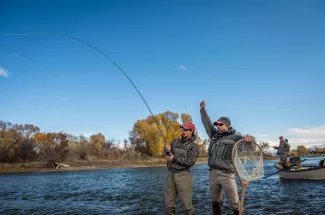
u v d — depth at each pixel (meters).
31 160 47.69
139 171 32.06
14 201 10.39
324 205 7.86
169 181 5.49
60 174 29.44
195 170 28.70
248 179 5.44
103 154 54.06
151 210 7.83
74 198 10.82
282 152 16.08
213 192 5.90
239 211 5.45
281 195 9.81
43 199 10.80
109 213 7.61
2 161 47.03
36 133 72.19
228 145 5.56
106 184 16.39
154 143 59.38
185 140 5.46
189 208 5.27
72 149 51.19
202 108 6.55
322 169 14.09
